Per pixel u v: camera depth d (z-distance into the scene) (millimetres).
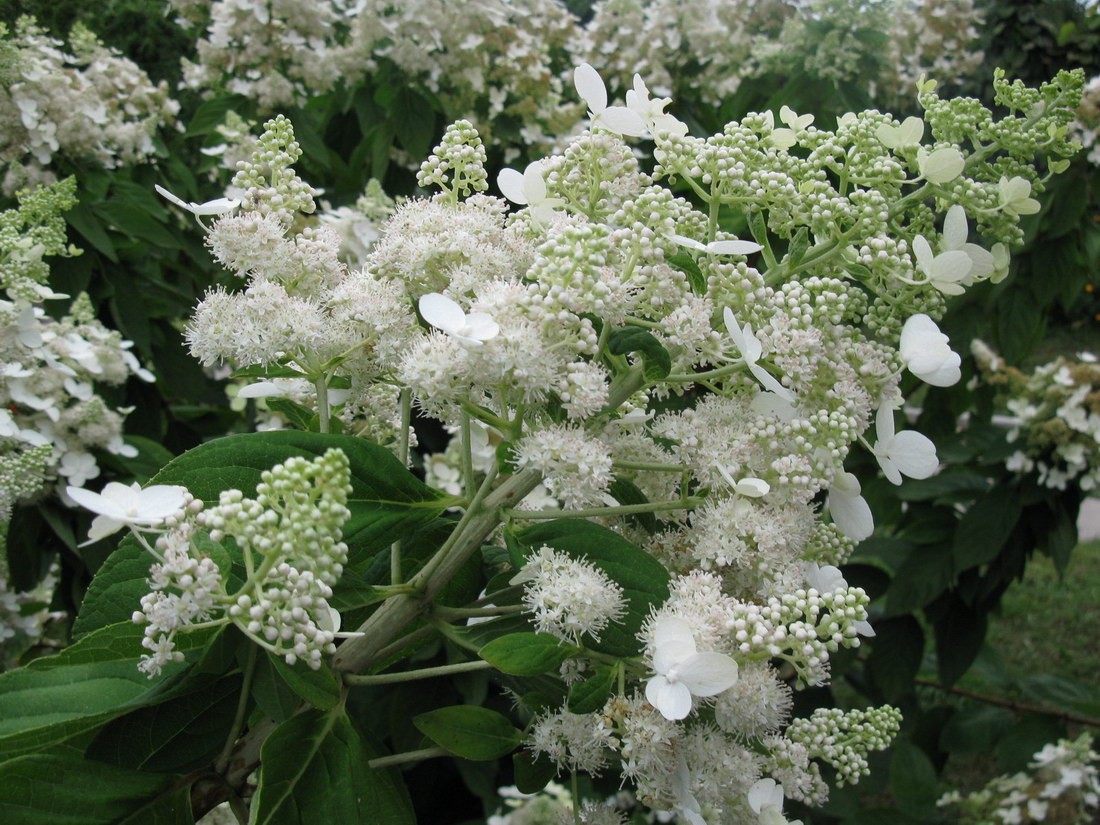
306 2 1014
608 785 766
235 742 310
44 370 657
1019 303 972
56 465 661
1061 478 919
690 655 271
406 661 796
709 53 1270
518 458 302
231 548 304
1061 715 1030
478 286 327
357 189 1090
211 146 1105
